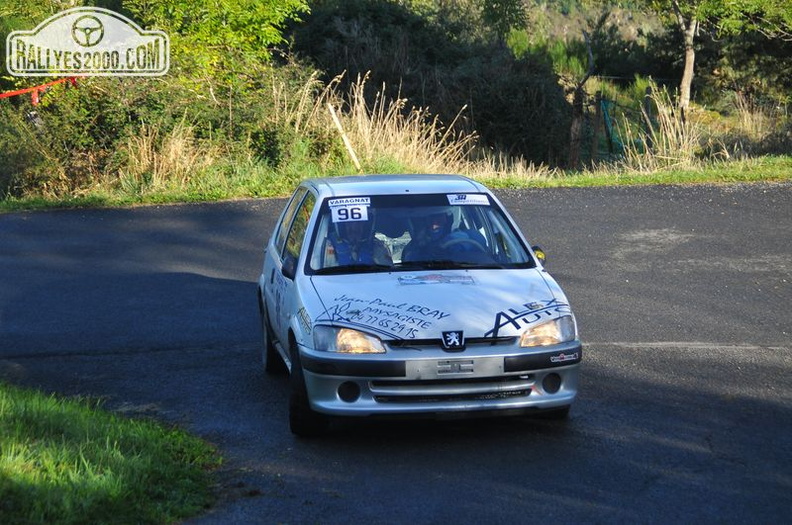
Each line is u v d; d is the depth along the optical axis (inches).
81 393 344.8
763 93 1531.7
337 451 275.9
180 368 375.2
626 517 225.1
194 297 494.6
